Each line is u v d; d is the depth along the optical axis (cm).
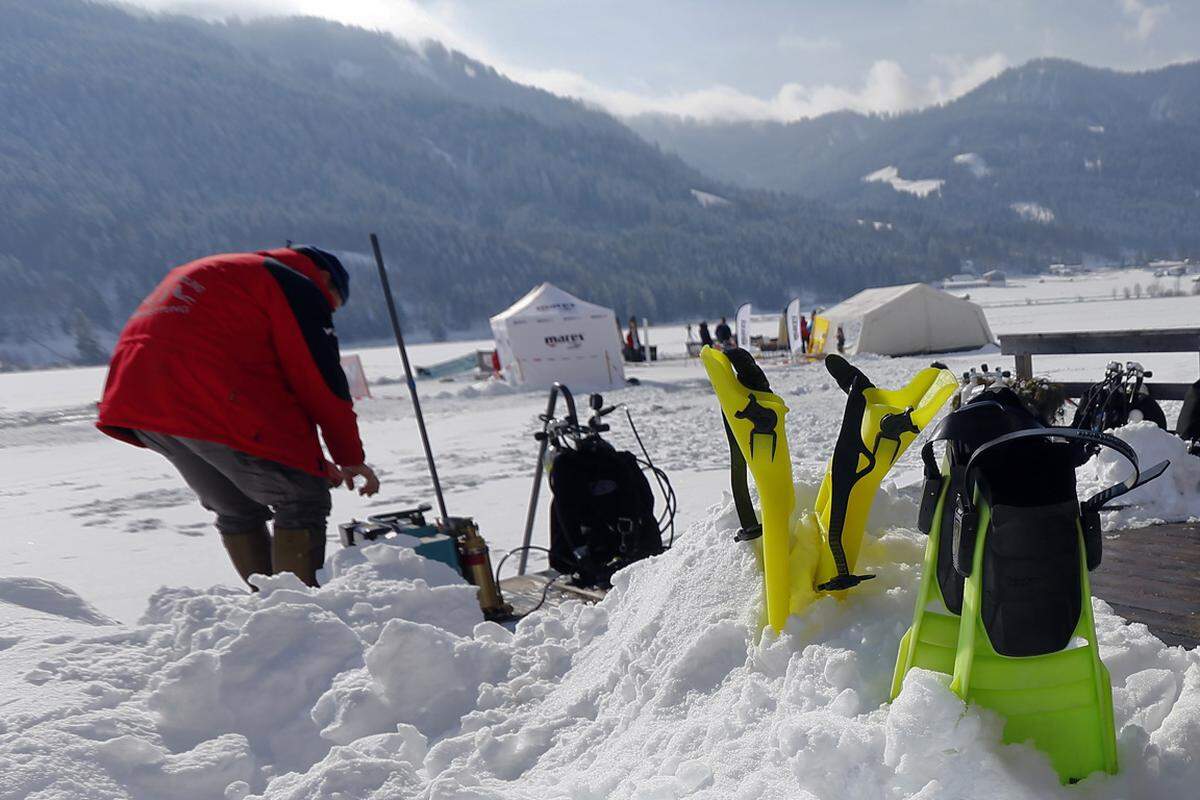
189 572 688
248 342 402
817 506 268
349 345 16512
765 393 254
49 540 838
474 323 18375
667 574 307
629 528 449
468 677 306
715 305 19675
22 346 15862
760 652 241
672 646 273
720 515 307
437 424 1698
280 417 407
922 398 242
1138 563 356
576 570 457
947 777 180
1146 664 233
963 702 184
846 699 209
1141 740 194
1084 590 190
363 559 385
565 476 452
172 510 980
